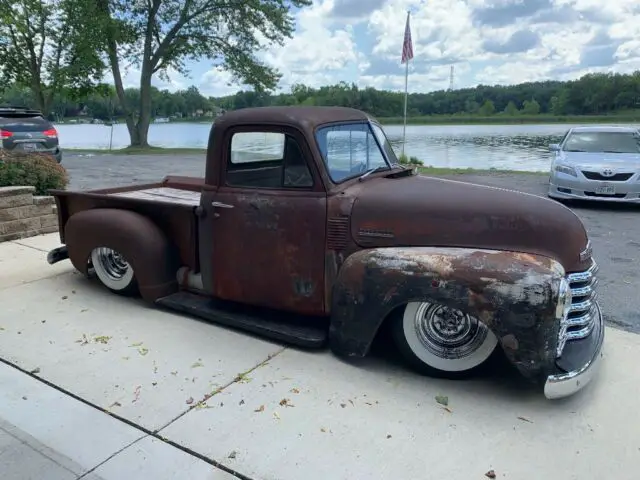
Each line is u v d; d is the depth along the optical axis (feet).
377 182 12.01
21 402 9.71
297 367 11.00
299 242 11.41
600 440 8.66
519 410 9.50
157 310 14.06
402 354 10.80
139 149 75.82
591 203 31.65
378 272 10.14
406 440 8.64
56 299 14.88
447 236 10.22
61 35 69.97
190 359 11.34
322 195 11.14
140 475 7.82
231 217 12.10
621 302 15.19
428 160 63.46
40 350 11.75
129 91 100.94
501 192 10.93
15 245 20.94
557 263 9.50
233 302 13.46
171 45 81.51
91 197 15.16
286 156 11.41
